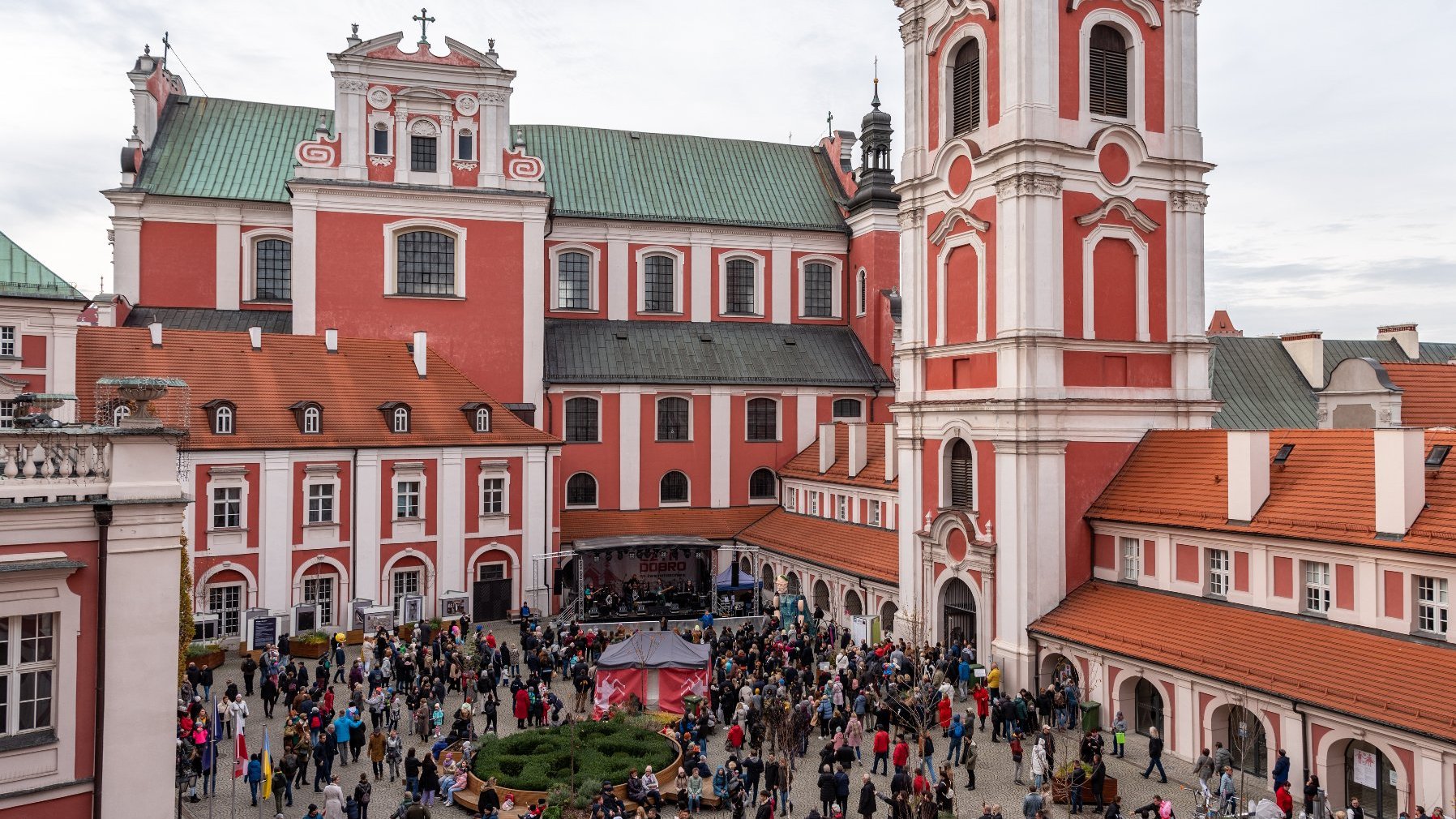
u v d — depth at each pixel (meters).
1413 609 28.72
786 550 59.72
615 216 71.25
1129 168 42.22
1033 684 39.34
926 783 28.20
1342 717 27.67
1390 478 29.48
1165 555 37.22
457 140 62.38
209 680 39.88
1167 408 42.72
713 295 74.00
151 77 63.47
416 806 25.80
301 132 68.06
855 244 76.44
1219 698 31.56
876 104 74.19
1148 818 26.84
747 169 78.81
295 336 55.53
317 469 51.31
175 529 19.16
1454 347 66.19
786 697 35.91
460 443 55.06
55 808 17.89
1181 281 43.00
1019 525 39.84
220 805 30.64
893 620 48.81
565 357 67.19
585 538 60.78
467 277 62.53
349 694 41.62
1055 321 40.38
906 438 47.00
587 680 39.78
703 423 68.81
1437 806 24.89
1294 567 32.31
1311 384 57.34
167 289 62.12
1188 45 43.22
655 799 28.64
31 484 17.81
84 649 18.27
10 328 41.00
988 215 42.22
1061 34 40.97
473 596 55.66
